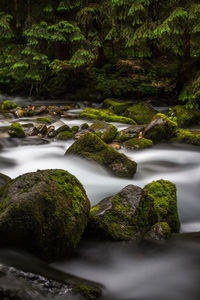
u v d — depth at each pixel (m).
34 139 7.69
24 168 5.80
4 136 7.68
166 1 10.86
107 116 10.38
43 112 11.44
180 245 3.05
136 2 10.38
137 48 12.23
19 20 15.53
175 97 13.95
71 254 2.76
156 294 2.39
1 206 2.52
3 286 2.00
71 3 13.95
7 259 2.38
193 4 9.95
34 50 13.28
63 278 2.36
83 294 2.19
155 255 2.90
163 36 10.48
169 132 7.89
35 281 2.16
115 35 12.62
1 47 14.78
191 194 4.79
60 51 15.89
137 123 10.52
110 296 2.34
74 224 2.71
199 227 3.74
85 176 5.29
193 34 11.66
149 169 6.02
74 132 8.20
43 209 2.51
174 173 5.82
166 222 3.44
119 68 17.59
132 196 3.28
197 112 10.67
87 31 14.23
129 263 2.80
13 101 14.92
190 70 12.41
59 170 2.95
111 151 5.42
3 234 2.40
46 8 13.95
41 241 2.49
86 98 15.20
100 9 13.34
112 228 3.01
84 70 16.19
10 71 14.28
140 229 3.11
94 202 4.18
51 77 16.59
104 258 2.82
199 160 6.65
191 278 2.59
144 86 15.48
